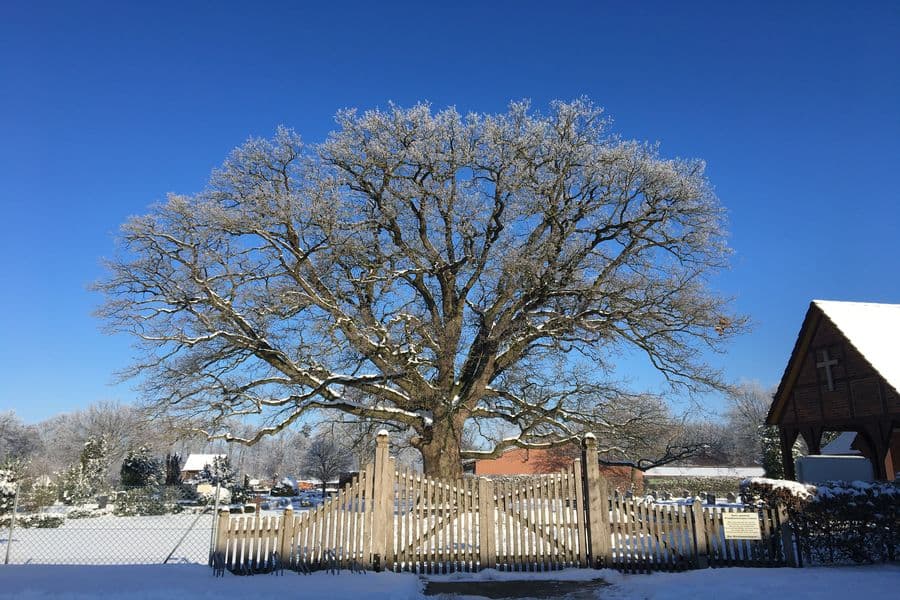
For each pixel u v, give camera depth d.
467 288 23.30
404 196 22.52
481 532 10.86
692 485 54.78
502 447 23.25
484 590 9.41
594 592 9.27
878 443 18.69
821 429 21.41
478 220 22.36
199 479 47.75
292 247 21.41
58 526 23.81
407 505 10.86
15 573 10.30
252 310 20.83
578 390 23.14
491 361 21.69
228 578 9.83
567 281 21.30
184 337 20.73
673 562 10.93
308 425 22.95
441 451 21.05
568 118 21.95
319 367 21.16
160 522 25.94
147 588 8.99
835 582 9.42
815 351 21.44
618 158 21.47
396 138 22.53
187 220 20.80
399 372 20.84
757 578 9.78
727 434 70.25
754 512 11.30
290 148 22.72
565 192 22.23
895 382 18.39
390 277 20.89
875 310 21.61
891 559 11.38
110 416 76.00
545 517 11.08
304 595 8.54
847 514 11.34
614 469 36.94
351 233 21.02
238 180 22.47
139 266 21.14
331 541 10.48
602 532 11.02
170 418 20.73
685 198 21.16
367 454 25.19
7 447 77.62
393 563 10.55
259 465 72.31
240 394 21.30
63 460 78.69
